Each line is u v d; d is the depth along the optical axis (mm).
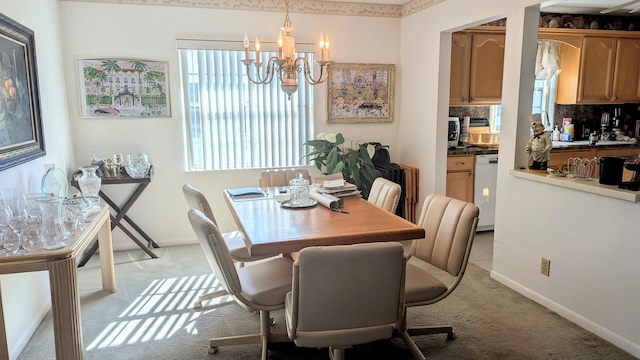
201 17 4066
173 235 4301
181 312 2875
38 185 2895
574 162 2814
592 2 4262
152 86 4043
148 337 2561
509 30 3072
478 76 4535
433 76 4086
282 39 2502
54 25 3531
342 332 1826
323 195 2795
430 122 4188
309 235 2102
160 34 3998
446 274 3490
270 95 4371
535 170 3033
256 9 4184
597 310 2527
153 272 3564
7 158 2342
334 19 4430
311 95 4484
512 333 2574
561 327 2633
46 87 3221
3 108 2334
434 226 2367
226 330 2645
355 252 1677
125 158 4062
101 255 3127
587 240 2559
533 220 2955
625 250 2336
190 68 4129
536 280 2965
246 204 2787
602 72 4816
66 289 1932
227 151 4332
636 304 2299
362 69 4578
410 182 4449
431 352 2389
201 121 4223
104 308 2922
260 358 2346
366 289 1761
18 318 2430
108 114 3975
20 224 2041
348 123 4641
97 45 3871
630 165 2344
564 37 4652
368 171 4234
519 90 3020
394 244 1741
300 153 4551
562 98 4977
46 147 3154
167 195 4234
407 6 4473
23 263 1868
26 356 2387
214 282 3367
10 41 2459
